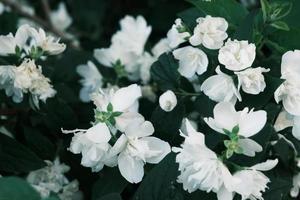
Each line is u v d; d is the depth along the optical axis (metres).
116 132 0.59
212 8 0.64
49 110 0.67
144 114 0.71
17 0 1.13
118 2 1.14
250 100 0.58
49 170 0.67
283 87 0.57
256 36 0.61
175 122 0.61
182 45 0.74
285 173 0.62
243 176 0.52
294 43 0.61
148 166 0.60
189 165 0.53
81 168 0.67
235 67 0.56
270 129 0.55
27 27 0.65
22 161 0.64
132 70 0.79
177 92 0.65
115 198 0.54
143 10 1.05
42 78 0.65
